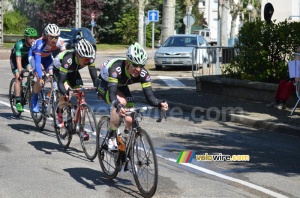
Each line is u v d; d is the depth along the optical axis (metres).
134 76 6.87
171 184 7.32
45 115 10.47
